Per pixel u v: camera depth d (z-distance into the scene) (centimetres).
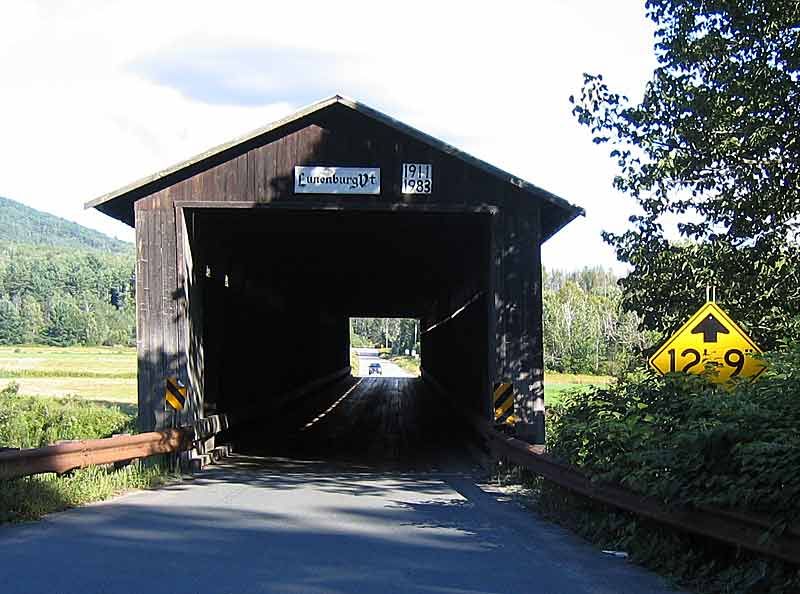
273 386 2831
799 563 557
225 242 2052
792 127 1205
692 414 786
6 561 714
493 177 1666
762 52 1248
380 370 8269
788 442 606
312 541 846
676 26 1319
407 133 1650
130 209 1736
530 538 891
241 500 1165
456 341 2938
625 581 685
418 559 762
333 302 4647
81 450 1141
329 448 2150
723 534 649
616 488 860
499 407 1642
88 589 619
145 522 938
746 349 907
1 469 930
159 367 1630
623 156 1372
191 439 1600
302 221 1956
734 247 1312
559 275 15375
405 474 1602
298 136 1662
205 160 1650
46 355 9500
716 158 1284
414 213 1725
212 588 629
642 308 1387
